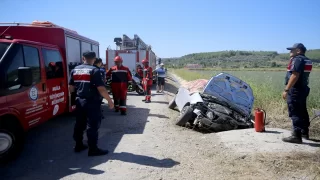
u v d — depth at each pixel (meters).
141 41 20.61
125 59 17.28
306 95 5.54
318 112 6.25
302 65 5.33
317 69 48.78
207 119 6.89
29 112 5.06
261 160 4.72
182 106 8.28
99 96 4.96
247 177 4.14
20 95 4.76
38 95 5.40
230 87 7.62
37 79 5.40
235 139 5.91
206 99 7.68
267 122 7.73
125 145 5.66
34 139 6.04
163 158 4.94
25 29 6.73
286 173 4.25
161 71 15.52
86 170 4.38
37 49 5.51
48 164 4.62
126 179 4.07
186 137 6.34
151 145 5.68
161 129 7.02
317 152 5.06
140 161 4.78
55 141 5.91
